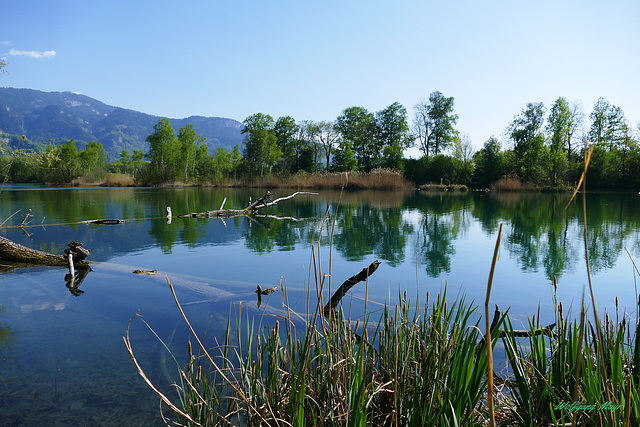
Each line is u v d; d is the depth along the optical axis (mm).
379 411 1796
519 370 1826
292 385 1551
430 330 1981
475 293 4688
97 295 4680
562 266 6266
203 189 39844
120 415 2232
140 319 3814
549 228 10906
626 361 1906
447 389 1553
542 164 37906
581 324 920
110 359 2961
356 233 10180
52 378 2684
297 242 8852
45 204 19391
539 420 1722
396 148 50688
